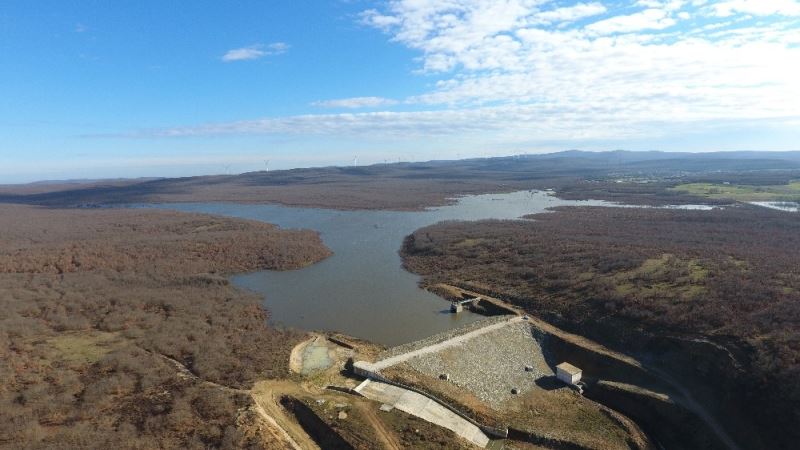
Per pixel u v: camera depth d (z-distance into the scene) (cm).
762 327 6206
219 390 5547
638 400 5831
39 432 4519
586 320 7869
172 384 5703
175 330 7425
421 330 8081
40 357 6269
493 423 5384
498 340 7356
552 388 6334
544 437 5144
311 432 5016
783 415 4925
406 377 6097
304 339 7438
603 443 5088
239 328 7838
